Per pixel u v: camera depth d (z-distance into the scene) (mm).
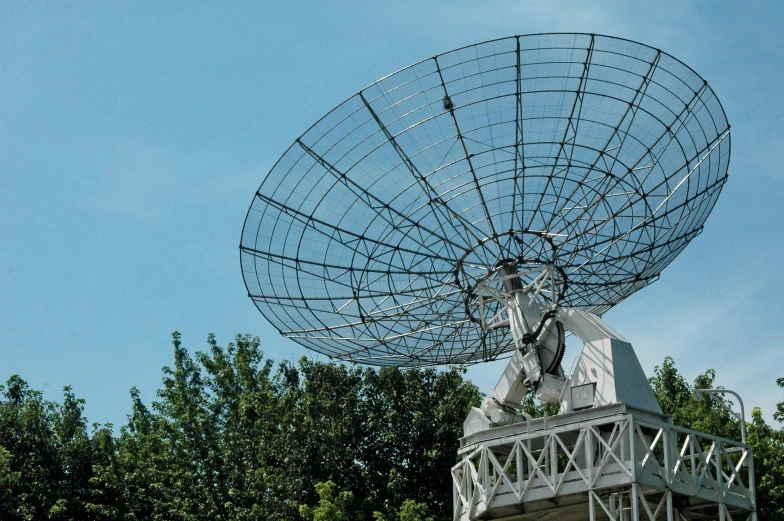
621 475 33500
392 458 58125
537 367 37281
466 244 37938
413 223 37844
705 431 52156
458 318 41000
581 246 38125
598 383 35656
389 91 35969
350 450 56531
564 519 38125
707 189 37469
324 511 48625
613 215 37125
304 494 54312
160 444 58312
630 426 33812
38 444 58250
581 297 41500
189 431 57938
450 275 39000
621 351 35906
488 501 35656
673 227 37812
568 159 36312
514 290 38250
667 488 33781
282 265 39438
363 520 52812
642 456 35312
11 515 54406
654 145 36344
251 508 53438
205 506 55094
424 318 40719
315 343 42219
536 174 36500
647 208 37219
